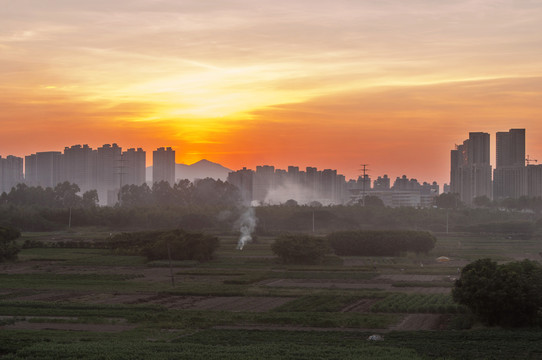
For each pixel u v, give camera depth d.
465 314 80.19
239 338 66.44
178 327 72.81
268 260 143.38
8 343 62.59
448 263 137.88
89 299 92.69
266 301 91.75
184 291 98.31
